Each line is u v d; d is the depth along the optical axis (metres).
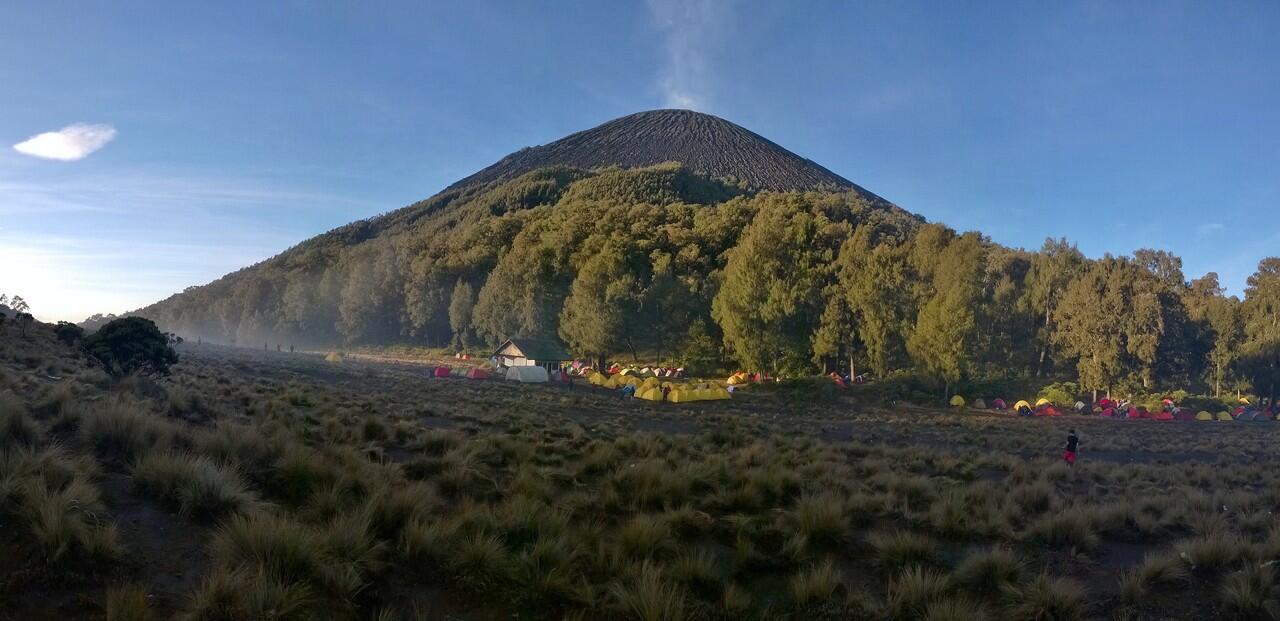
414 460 10.25
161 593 5.06
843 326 63.41
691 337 69.75
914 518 9.99
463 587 6.00
